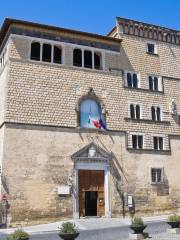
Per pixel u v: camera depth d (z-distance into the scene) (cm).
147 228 3334
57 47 4769
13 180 4003
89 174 4456
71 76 4662
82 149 4428
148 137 4934
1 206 3900
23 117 4238
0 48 4928
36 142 4228
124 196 4556
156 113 5125
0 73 4734
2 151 4059
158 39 5475
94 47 4944
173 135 5131
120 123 4800
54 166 4250
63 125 4434
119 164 4644
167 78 5347
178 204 4881
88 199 4588
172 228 2986
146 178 4756
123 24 5256
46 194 4128
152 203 4703
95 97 4734
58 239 2916
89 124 4616
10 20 4450
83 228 3638
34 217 4009
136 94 5034
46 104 4406
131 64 5134
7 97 4219
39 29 4638
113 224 3884
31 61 4466
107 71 4925
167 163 4969
